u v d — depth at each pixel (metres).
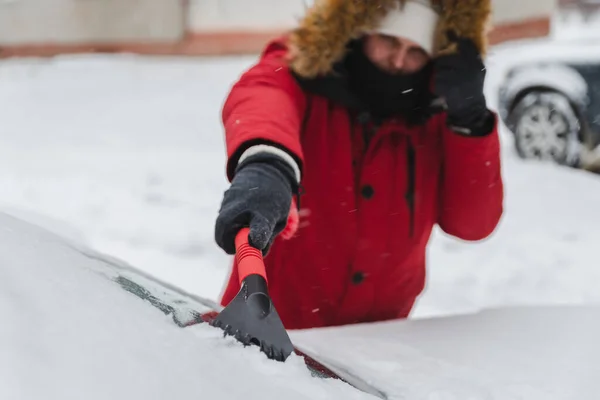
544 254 4.70
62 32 12.84
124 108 9.83
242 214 1.21
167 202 5.74
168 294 1.19
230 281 1.89
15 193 5.96
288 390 0.82
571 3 21.86
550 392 1.17
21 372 0.60
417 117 1.91
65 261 0.98
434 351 1.41
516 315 1.69
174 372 0.71
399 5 1.78
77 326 0.71
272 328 0.98
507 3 12.27
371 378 1.20
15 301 0.71
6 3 12.70
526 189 6.07
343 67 1.82
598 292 4.15
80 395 0.61
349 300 1.92
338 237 1.88
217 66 12.44
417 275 2.05
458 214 1.96
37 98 10.33
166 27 12.93
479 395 1.14
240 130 1.47
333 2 1.76
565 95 6.80
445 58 1.78
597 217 5.46
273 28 13.09
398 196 1.91
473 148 1.86
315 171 1.87
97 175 6.55
